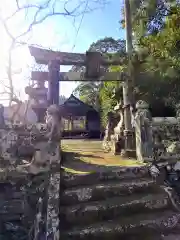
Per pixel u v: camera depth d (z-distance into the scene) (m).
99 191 4.96
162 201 5.01
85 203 4.74
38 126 5.51
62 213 4.41
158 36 10.08
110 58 9.26
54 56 8.77
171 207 5.02
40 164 5.22
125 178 5.53
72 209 4.50
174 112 9.77
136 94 9.80
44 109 12.23
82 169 5.84
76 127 25.03
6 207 5.20
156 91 9.77
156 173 5.59
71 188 4.97
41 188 5.06
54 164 5.21
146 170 5.71
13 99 7.09
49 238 3.92
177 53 9.06
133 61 9.30
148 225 4.47
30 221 5.08
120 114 9.52
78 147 11.64
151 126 6.41
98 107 23.70
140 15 11.34
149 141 6.36
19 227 5.12
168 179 5.80
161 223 4.54
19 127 5.55
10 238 5.02
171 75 9.18
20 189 5.27
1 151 5.38
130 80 9.04
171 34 9.30
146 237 4.35
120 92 10.46
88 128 21.25
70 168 5.96
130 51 9.34
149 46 9.99
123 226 4.37
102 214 4.58
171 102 9.61
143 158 6.38
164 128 6.36
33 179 5.24
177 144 6.12
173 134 6.33
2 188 5.31
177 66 9.03
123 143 8.65
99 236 4.20
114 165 6.23
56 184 4.80
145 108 6.78
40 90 11.70
